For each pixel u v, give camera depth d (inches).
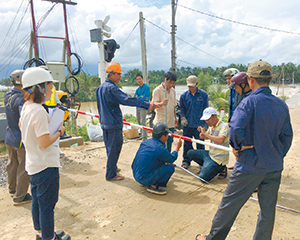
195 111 181.5
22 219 120.2
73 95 299.4
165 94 166.1
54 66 283.7
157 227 112.1
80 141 258.7
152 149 143.2
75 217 121.3
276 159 78.7
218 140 144.2
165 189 152.9
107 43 268.4
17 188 130.9
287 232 105.9
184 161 193.0
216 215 88.6
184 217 120.1
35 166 88.4
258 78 80.2
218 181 165.2
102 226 113.5
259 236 84.7
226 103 575.2
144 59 369.1
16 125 123.6
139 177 144.1
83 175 175.3
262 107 77.0
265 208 82.8
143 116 280.7
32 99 87.3
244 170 80.4
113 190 151.2
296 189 148.7
